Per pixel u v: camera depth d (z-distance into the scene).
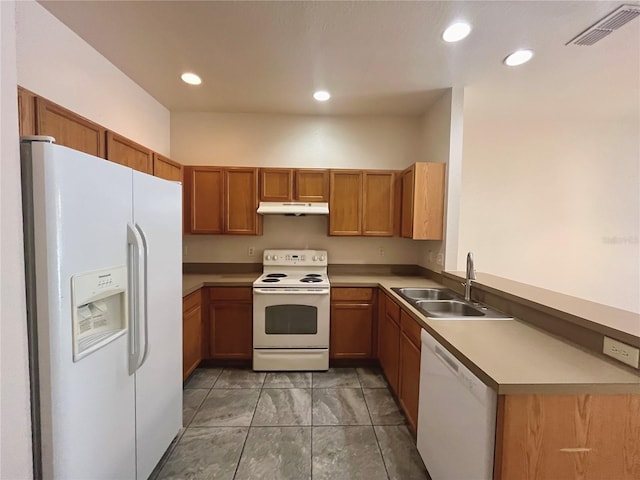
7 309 0.81
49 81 1.70
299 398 2.33
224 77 2.40
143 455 1.40
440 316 1.73
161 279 1.57
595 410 1.00
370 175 3.03
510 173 3.38
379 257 3.36
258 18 1.69
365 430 1.96
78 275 0.97
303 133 3.26
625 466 1.02
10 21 0.81
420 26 1.73
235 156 3.25
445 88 2.56
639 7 1.53
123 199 1.21
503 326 1.57
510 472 1.00
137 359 1.28
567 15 1.61
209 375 2.69
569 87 2.52
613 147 3.41
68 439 0.94
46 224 0.87
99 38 1.90
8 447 0.82
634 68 2.18
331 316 2.82
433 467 1.46
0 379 0.80
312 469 1.64
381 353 2.71
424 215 2.68
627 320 1.25
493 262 3.42
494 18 1.65
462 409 1.19
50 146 0.88
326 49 1.99
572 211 3.44
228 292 2.79
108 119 2.20
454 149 2.57
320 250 3.30
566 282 3.47
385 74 2.31
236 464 1.67
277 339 2.74
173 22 1.73
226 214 2.99
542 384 0.97
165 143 3.09
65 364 0.93
